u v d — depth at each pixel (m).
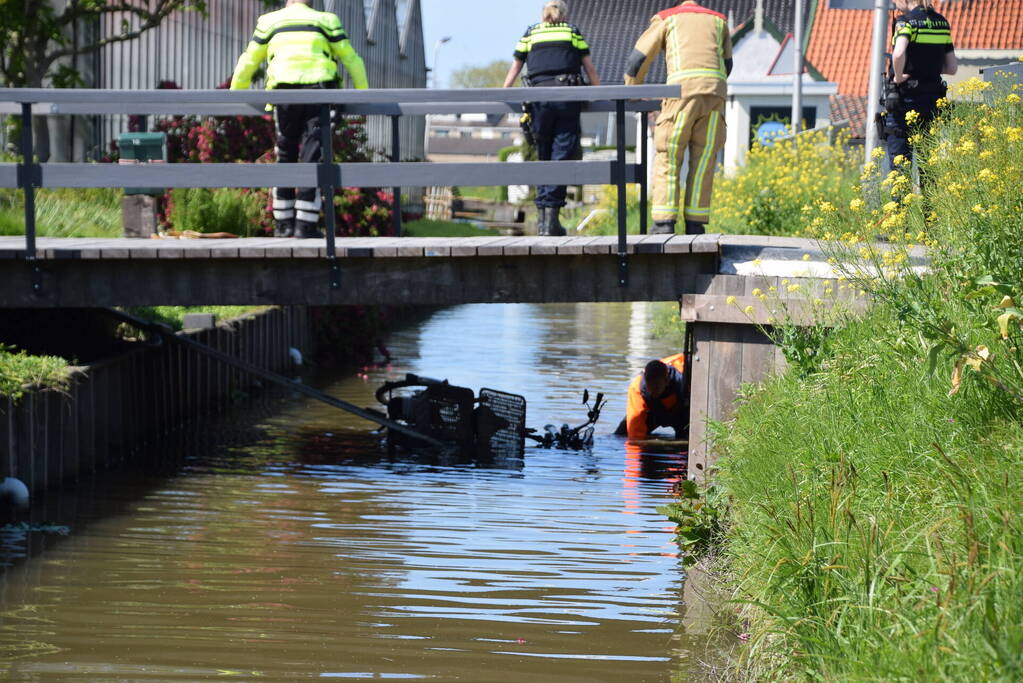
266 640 7.71
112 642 7.62
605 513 11.24
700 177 13.10
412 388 18.58
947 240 8.90
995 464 6.02
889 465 6.66
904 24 13.20
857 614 5.22
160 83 27.14
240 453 14.12
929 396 7.06
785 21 63.78
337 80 13.79
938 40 13.22
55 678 6.99
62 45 24.11
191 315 16.84
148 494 11.88
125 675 7.06
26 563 9.41
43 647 7.52
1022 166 8.96
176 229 19.19
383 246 11.57
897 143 13.40
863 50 52.34
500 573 9.24
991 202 8.42
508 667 7.25
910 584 5.13
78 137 25.03
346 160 23.16
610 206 42.84
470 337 25.14
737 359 10.91
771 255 11.62
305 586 8.86
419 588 8.84
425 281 11.66
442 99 11.23
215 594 8.66
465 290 11.63
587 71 14.12
